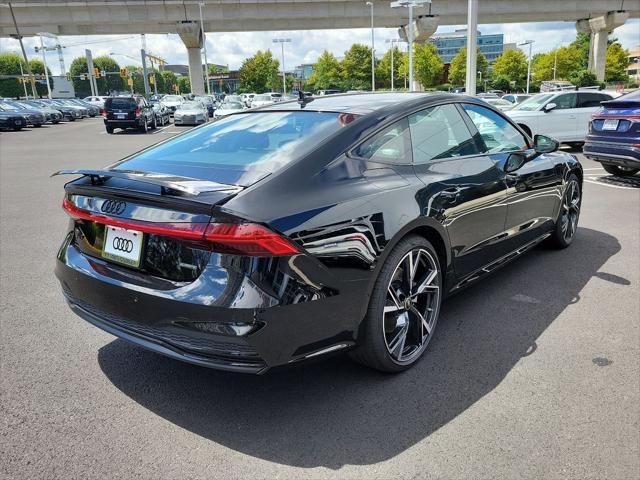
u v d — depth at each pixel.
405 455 2.28
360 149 2.78
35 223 6.74
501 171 3.66
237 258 2.18
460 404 2.64
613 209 6.87
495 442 2.35
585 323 3.52
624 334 3.35
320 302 2.34
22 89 105.69
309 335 2.34
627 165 7.86
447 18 47.75
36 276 4.65
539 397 2.68
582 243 5.37
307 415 2.58
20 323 3.65
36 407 2.65
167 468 2.22
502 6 45.94
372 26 47.44
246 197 2.27
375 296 2.63
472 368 2.98
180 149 3.06
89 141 20.97
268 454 2.30
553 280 4.32
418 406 2.63
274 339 2.23
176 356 2.34
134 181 2.43
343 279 2.42
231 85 137.25
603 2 47.31
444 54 151.50
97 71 72.44
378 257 2.56
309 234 2.30
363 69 81.25
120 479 2.15
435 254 3.04
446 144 3.36
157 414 2.60
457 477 2.14
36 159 14.60
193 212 2.22
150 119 27.66
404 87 76.50
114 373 2.99
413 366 3.01
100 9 45.38
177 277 2.31
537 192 4.23
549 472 2.16
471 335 3.38
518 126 4.28
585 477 2.13
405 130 3.08
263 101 36.28
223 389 2.83
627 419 2.49
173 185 2.22
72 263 2.71
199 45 51.09
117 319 2.54
